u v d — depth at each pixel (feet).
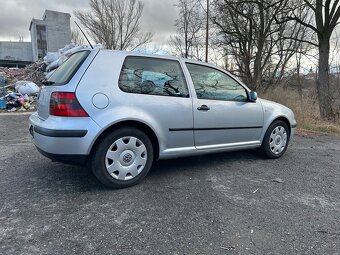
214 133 15.58
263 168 16.74
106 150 12.62
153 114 13.47
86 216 10.78
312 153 21.04
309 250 9.21
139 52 13.82
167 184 13.87
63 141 11.87
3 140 22.38
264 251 9.09
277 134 18.62
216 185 13.97
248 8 60.75
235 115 16.28
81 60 12.83
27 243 9.15
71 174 14.79
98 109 12.26
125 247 9.09
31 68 74.90
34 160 17.04
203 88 15.31
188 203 12.01
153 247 9.13
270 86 60.08
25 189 12.97
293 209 11.86
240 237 9.79
